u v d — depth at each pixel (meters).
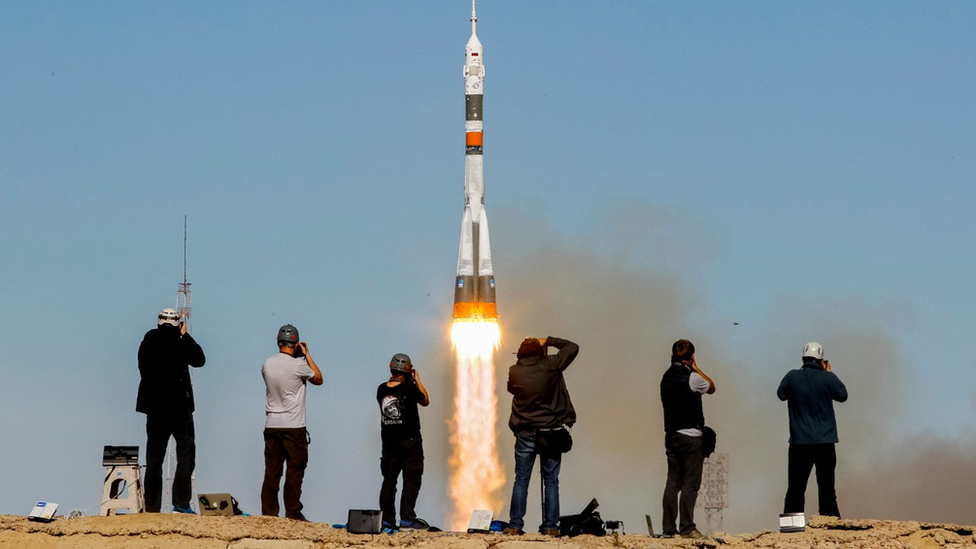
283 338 85.62
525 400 81.50
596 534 84.12
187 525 81.00
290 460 84.81
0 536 80.69
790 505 86.06
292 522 82.62
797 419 85.62
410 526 85.00
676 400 81.88
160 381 85.38
